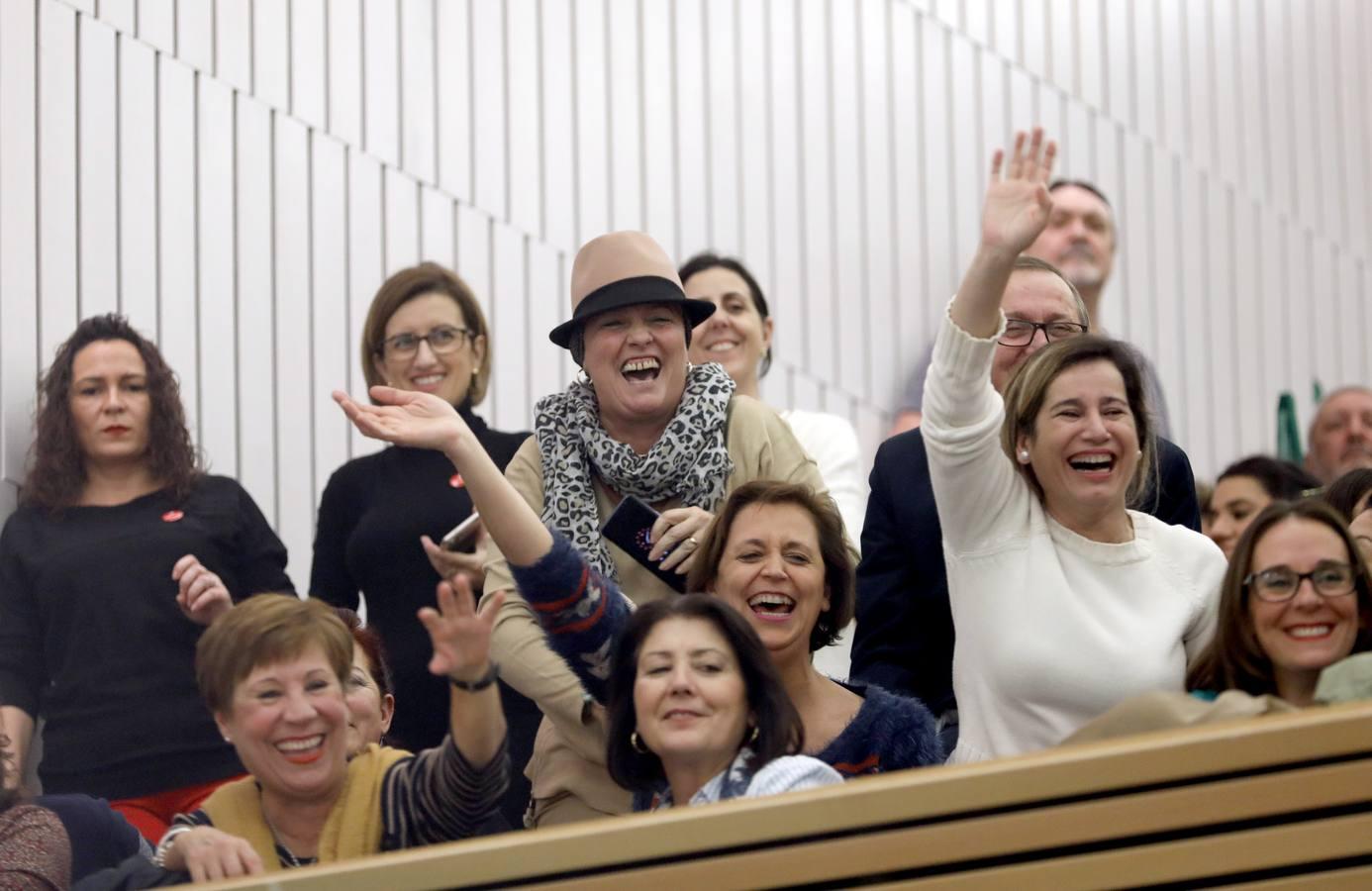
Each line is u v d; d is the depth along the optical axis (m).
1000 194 6.96
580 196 12.95
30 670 9.20
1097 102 15.08
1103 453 6.94
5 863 6.95
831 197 13.80
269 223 11.52
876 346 13.82
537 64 12.88
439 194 12.30
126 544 9.27
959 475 7.04
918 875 5.35
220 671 6.58
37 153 10.69
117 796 8.88
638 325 7.89
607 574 7.63
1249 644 6.61
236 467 11.18
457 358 9.60
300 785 6.54
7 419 10.36
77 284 10.77
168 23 11.26
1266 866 5.25
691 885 5.42
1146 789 5.31
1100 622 6.90
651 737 6.37
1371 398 12.95
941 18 14.35
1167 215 15.40
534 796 7.46
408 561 9.06
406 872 5.53
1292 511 6.65
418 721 8.85
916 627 7.72
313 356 11.57
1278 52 16.11
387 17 12.21
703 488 7.77
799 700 6.91
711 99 13.48
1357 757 5.26
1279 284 15.92
